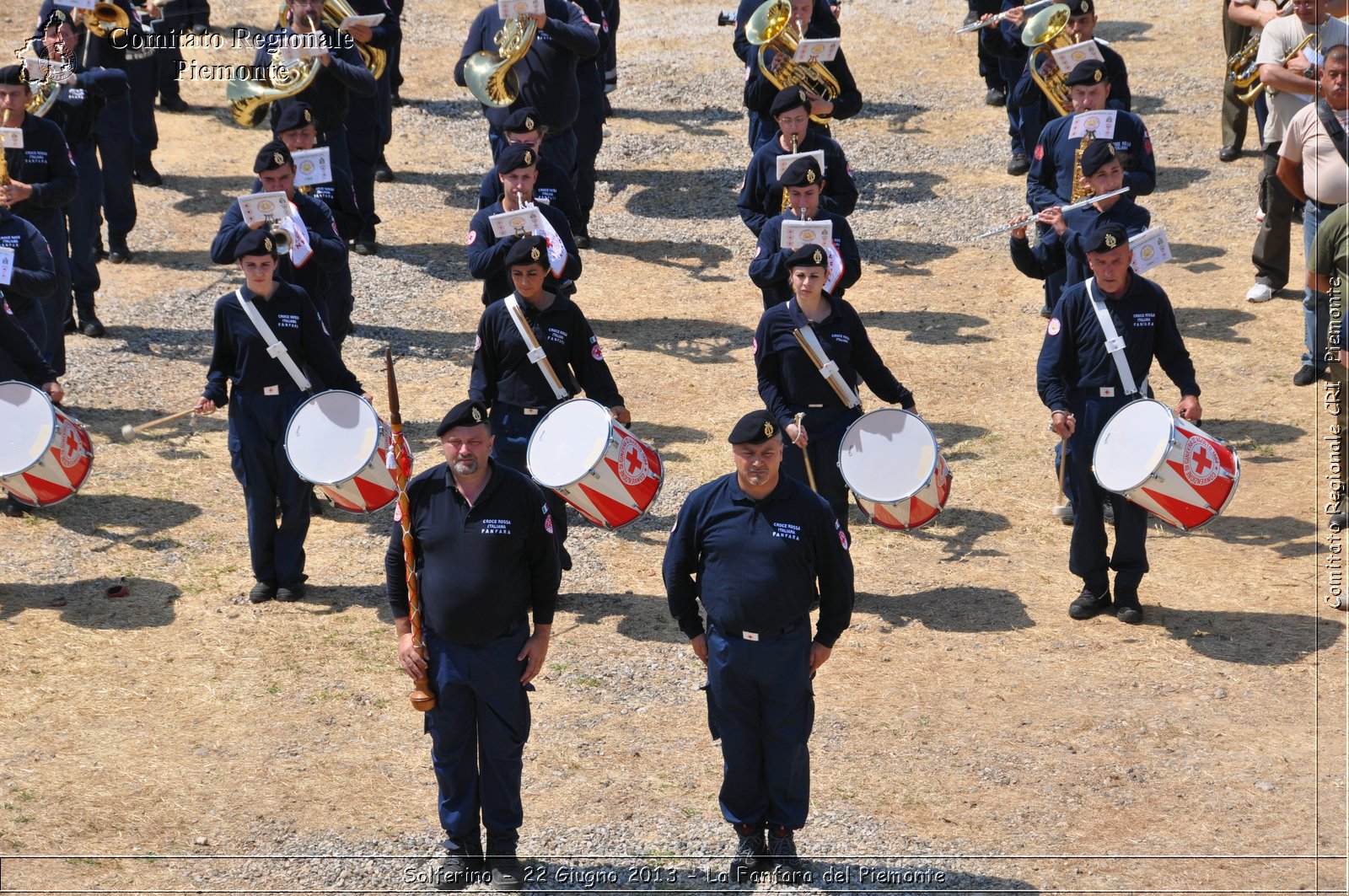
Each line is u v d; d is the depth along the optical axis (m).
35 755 27.03
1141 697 28.72
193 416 40.81
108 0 51.00
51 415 29.98
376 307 49.44
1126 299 29.91
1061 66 42.50
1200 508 28.30
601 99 53.06
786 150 39.34
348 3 50.66
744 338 47.03
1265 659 29.86
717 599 22.56
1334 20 45.09
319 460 29.77
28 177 39.88
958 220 55.84
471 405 22.31
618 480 28.16
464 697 23.00
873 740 27.50
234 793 26.06
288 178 34.94
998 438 40.19
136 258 52.91
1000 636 31.08
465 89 72.25
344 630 31.67
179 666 30.14
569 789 26.22
